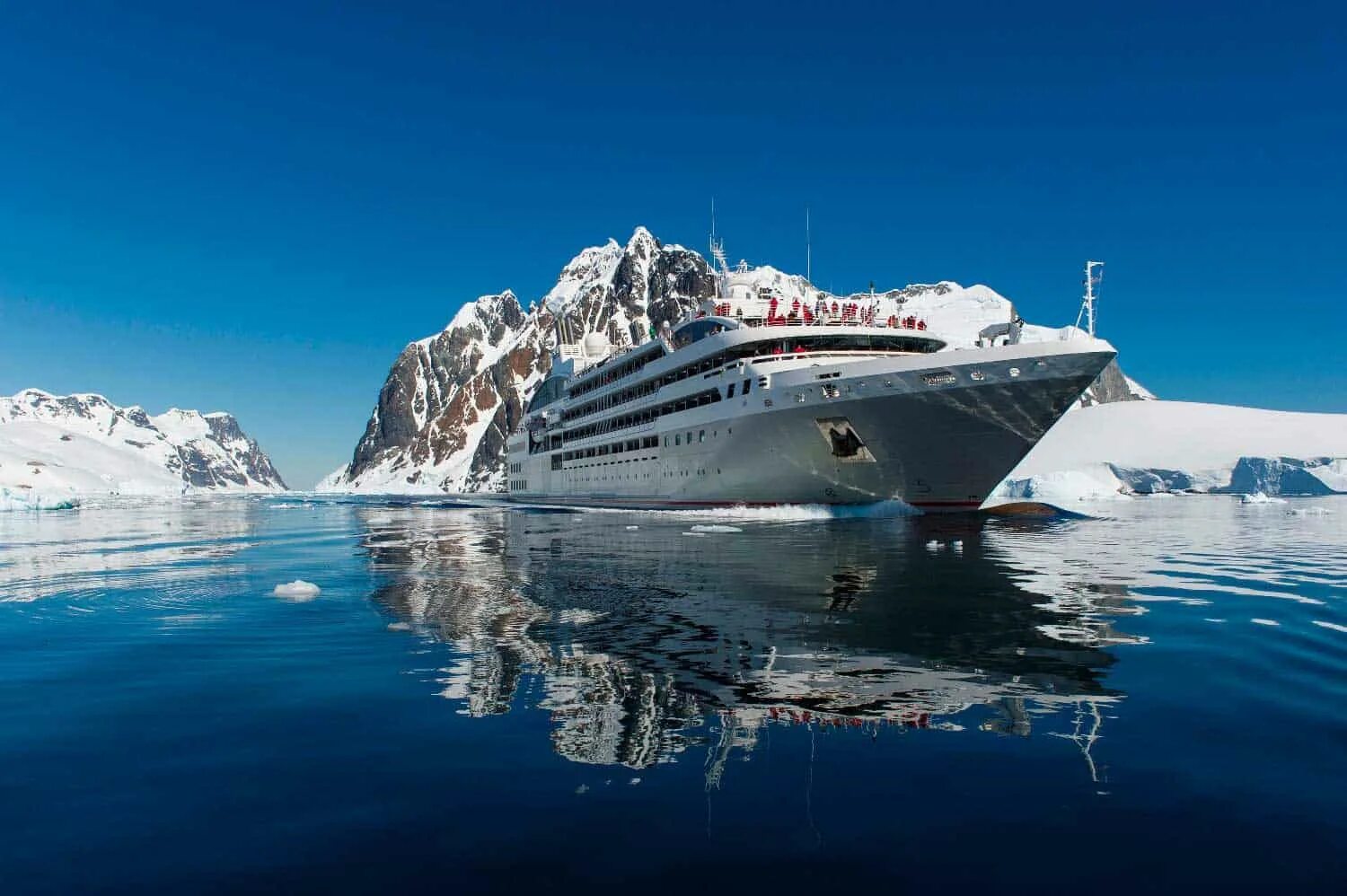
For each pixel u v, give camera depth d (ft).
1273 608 42.60
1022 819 16.66
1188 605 43.29
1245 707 24.13
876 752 20.57
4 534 126.00
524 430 287.69
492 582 55.72
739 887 14.12
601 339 261.44
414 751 21.03
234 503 417.49
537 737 22.09
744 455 141.79
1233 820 16.49
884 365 115.96
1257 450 369.91
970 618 39.78
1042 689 26.48
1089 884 14.08
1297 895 13.56
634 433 185.06
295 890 14.20
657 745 21.31
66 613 44.04
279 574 63.16
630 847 15.67
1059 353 103.04
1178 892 13.76
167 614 43.32
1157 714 23.57
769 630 36.65
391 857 15.38
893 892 13.91
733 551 75.41
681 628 37.32
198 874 14.82
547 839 16.03
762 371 134.21
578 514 174.91
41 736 22.59
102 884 14.43
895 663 29.96
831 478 131.75
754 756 20.48
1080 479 247.09
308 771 19.75
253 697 26.48
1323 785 18.20
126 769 19.99
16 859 15.35
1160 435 423.23
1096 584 52.24
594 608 43.65
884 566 62.69
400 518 178.81
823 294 178.81
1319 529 111.55
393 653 32.81
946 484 124.67
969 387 109.50
